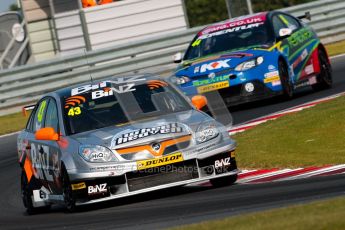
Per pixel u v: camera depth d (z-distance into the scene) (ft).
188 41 230.48
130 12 263.49
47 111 108.27
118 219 87.20
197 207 86.94
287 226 60.64
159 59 226.58
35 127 111.45
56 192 102.68
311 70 172.24
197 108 105.81
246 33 168.55
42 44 286.87
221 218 74.90
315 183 92.43
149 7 265.13
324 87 176.04
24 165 110.32
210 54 166.71
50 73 219.00
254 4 457.68
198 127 97.30
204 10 519.19
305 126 130.31
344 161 107.55
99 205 99.81
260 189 94.38
